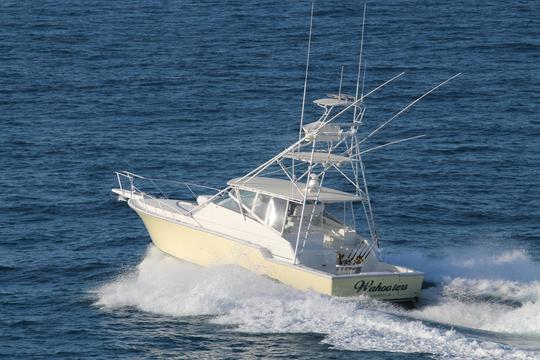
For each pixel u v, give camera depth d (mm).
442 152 157750
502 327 87812
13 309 97688
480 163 152375
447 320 89500
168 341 88500
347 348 83812
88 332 91438
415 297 93312
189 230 101688
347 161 97500
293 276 93562
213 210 101500
